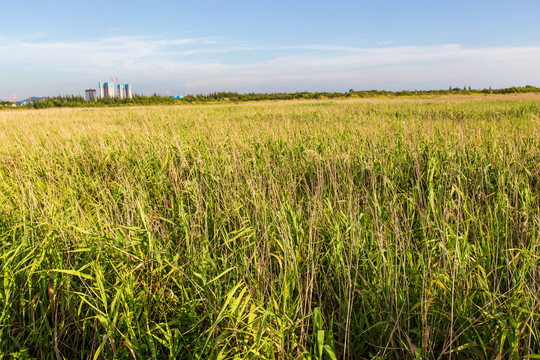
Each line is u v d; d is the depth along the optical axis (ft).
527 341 6.64
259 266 8.30
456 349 6.52
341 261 8.73
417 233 10.82
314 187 14.53
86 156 22.91
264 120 51.55
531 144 18.44
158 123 48.44
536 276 8.19
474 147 19.43
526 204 11.49
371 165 16.07
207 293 7.73
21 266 8.75
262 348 6.59
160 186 16.05
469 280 8.14
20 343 7.41
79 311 7.39
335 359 5.92
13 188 15.43
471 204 11.41
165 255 8.96
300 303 7.45
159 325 7.31
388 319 7.58
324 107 85.87
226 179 15.19
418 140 20.76
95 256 9.00
